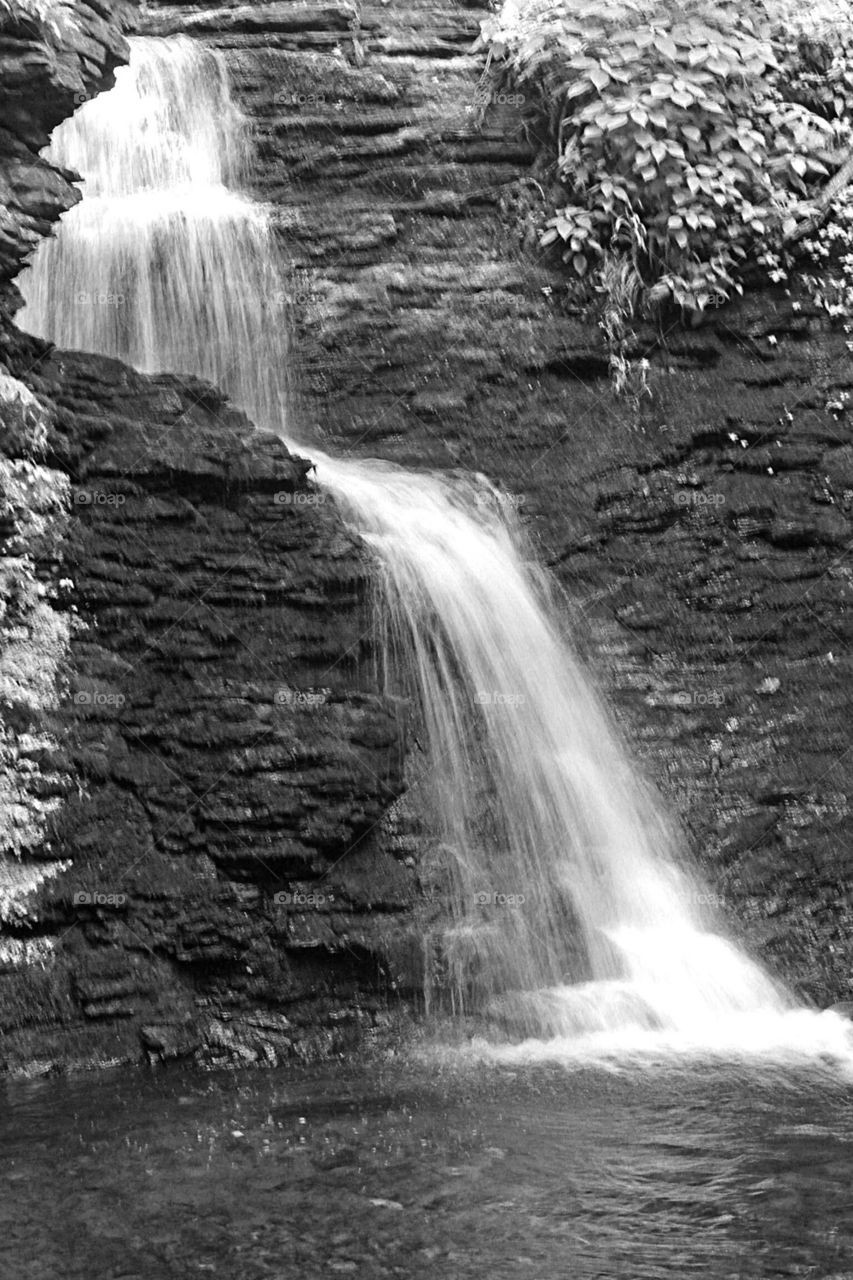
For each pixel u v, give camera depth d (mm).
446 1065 6773
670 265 10578
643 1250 4641
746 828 8984
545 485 9945
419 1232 4781
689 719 9297
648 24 10984
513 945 7645
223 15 11742
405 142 11156
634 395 10336
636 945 8086
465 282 10742
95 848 7102
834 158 10844
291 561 7832
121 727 7320
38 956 6922
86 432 7523
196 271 10281
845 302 10648
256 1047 6938
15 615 7215
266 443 7949
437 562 8680
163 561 7566
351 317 10586
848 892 8875
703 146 10727
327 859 7363
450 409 10281
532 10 11430
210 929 7066
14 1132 5789
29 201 7871
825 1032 7445
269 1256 4613
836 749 9336
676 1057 6922
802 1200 5039
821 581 9844
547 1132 5750
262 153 11266
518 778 8383
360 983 7238
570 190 10906
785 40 11125
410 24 11727
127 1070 6727
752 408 10273
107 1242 4723
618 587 9664
